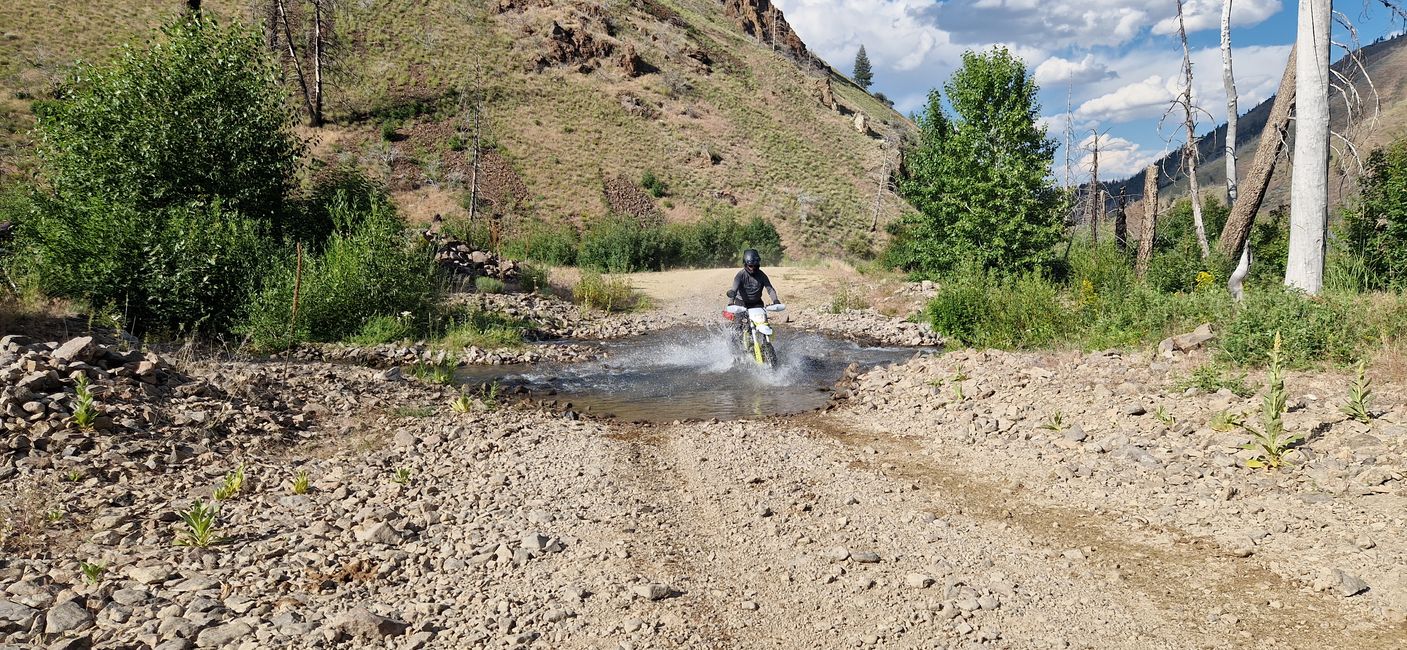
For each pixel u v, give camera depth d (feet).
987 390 27.37
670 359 44.62
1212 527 14.61
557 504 17.10
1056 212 70.28
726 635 11.22
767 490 18.34
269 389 26.27
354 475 18.79
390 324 46.65
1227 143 62.44
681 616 11.72
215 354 35.27
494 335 49.26
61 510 14.88
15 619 10.53
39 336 30.99
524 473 19.43
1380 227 43.11
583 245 125.59
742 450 22.22
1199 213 63.52
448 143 170.50
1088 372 28.22
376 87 179.01
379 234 49.42
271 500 16.66
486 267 71.36
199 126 46.14
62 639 10.11
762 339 40.19
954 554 14.16
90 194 42.57
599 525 15.83
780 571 13.56
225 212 46.75
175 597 11.64
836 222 196.24
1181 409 21.89
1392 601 11.26
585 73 228.63
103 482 16.81
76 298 38.24
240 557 13.35
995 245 67.62
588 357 45.85
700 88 254.68
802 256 172.45
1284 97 52.16
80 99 44.78
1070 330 40.81
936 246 75.46
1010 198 68.44
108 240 39.11
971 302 49.37
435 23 213.87
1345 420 18.94
